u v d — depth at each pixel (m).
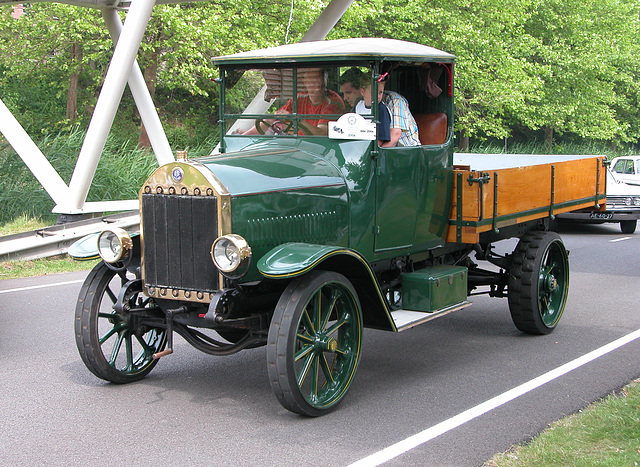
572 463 3.85
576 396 5.08
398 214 5.61
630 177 16.97
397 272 5.83
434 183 5.90
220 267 4.43
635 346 6.40
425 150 5.77
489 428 4.48
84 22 16.42
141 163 14.71
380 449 4.16
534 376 5.55
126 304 4.95
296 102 5.54
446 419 4.64
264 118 5.71
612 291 8.84
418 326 7.21
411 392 5.19
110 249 4.96
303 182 4.95
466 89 23.53
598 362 5.91
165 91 23.95
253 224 4.63
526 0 22.38
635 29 28.45
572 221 14.88
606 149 31.86
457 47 21.12
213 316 4.47
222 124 5.90
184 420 4.63
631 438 4.18
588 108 27.12
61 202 10.94
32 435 4.38
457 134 29.36
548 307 6.93
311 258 4.41
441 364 5.89
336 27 19.16
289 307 4.46
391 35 21.36
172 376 5.57
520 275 6.57
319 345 4.70
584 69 26.16
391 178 5.50
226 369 5.76
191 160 4.82
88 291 5.14
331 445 4.22
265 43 16.86
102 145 10.70
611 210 14.26
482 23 21.77
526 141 32.91
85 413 4.75
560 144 31.72
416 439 4.30
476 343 6.55
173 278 4.79
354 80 5.31
